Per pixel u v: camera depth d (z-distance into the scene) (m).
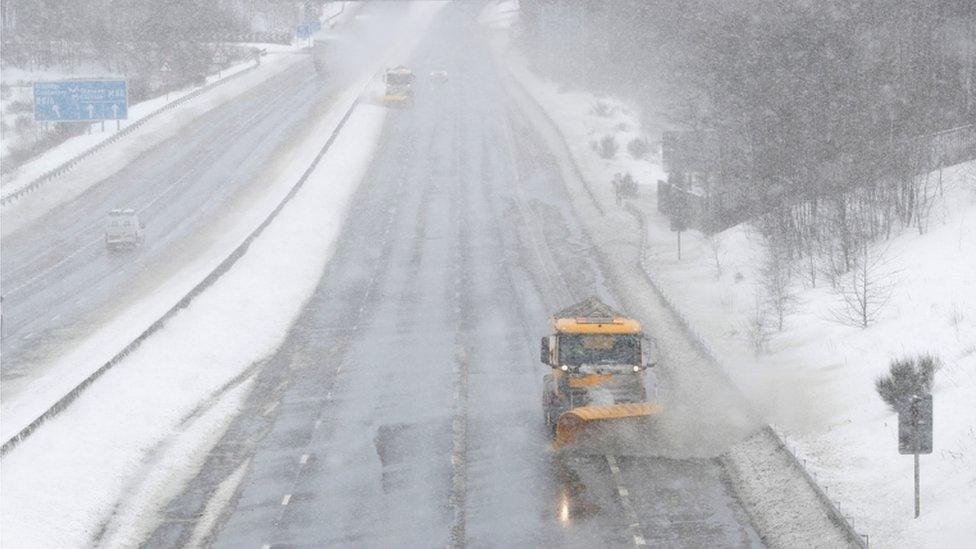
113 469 63.16
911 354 66.31
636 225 132.38
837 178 101.12
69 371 83.31
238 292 105.88
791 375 72.06
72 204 159.75
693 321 89.62
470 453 63.53
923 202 95.38
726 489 56.09
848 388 66.44
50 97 199.75
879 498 50.84
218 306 100.44
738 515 52.91
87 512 57.28
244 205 152.88
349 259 121.62
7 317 103.88
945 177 101.75
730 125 130.38
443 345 88.06
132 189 167.38
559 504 55.03
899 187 98.81
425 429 68.12
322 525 54.34
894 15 125.75
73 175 177.00
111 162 185.62
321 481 60.41
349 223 140.12
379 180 168.00
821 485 53.03
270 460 64.19
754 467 57.66
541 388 75.69
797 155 107.62
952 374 61.59
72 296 110.81
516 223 137.50
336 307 102.38
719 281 103.44
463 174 171.50
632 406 58.47
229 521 55.59
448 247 125.88
